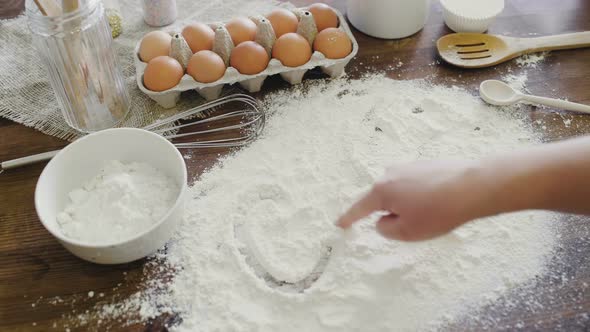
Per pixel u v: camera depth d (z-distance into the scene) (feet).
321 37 2.54
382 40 2.80
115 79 2.41
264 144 2.39
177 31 2.59
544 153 1.81
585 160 1.78
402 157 2.34
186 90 2.52
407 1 2.65
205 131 2.44
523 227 2.13
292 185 2.26
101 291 2.02
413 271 2.03
